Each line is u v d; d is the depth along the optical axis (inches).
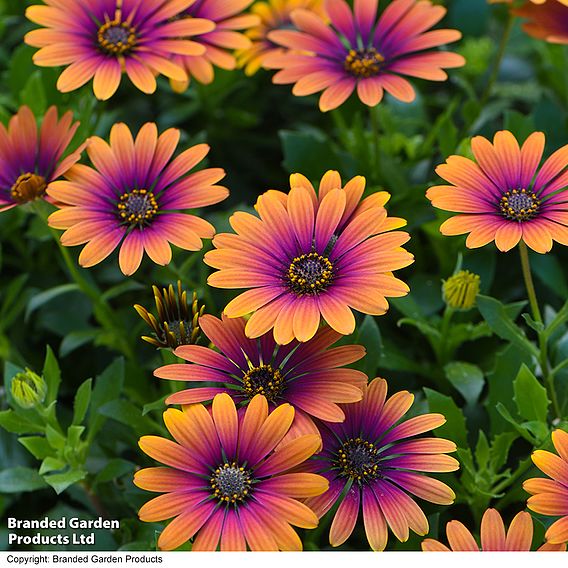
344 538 20.8
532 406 22.5
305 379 21.4
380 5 28.6
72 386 26.4
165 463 20.7
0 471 25.0
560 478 20.6
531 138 22.5
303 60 25.5
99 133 28.3
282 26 28.8
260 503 20.5
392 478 21.3
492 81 28.8
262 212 22.0
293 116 30.3
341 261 21.6
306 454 20.5
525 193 22.0
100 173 23.1
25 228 28.0
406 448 21.4
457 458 22.9
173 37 25.4
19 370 23.6
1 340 26.2
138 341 26.2
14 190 23.4
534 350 23.2
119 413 23.2
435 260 26.7
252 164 29.7
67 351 25.3
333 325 20.6
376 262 21.2
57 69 27.3
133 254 22.2
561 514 20.4
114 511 24.5
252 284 21.4
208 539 20.3
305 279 21.2
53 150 23.7
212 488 20.7
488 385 25.0
